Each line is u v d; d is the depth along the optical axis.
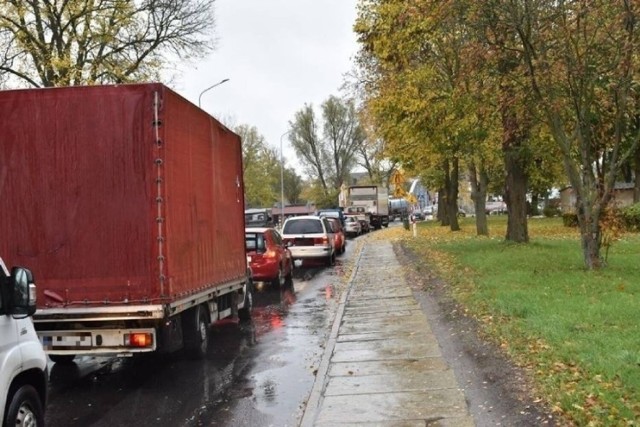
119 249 7.73
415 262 20.84
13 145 7.84
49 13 26.05
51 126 7.82
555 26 13.19
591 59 13.06
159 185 7.71
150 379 8.31
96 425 6.49
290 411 6.75
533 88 13.68
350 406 6.54
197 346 9.10
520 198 22.56
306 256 23.88
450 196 40.19
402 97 21.73
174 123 8.16
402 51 21.73
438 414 6.09
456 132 20.88
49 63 25.36
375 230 59.06
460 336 9.19
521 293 11.16
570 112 14.73
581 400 5.64
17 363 4.82
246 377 8.28
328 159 94.81
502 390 6.47
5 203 7.86
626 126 15.49
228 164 11.00
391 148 28.02
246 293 12.58
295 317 13.15
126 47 28.64
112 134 7.77
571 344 7.39
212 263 9.73
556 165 29.67
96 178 7.77
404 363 8.16
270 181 92.25
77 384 8.16
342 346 9.48
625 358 6.60
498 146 21.77
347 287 16.61
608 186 13.77
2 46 26.08
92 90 7.79
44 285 7.75
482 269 15.57
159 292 7.69
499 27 13.73
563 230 34.06
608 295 10.53
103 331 7.80
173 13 29.23
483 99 15.80
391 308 12.70
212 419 6.56
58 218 7.80
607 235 14.41
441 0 14.90
